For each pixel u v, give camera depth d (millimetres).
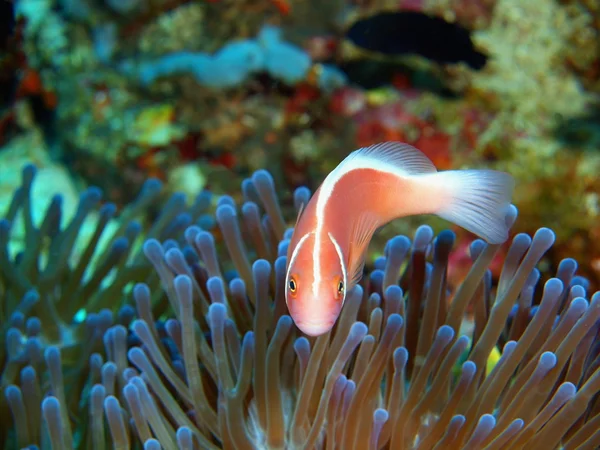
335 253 160
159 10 488
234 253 230
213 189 463
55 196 291
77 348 257
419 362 211
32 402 221
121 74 486
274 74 444
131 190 488
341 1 467
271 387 195
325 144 451
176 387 212
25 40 555
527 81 453
